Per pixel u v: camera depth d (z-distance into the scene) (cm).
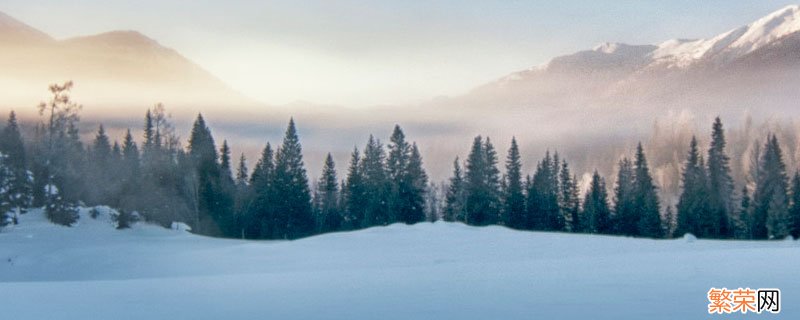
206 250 2952
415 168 5759
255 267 2395
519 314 973
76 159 5247
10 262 3183
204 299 1185
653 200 5328
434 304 1073
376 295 1184
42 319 1029
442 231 3117
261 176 5612
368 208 5644
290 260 2514
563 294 1122
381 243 2827
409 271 1570
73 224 4578
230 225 5484
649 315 945
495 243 2745
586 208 5494
